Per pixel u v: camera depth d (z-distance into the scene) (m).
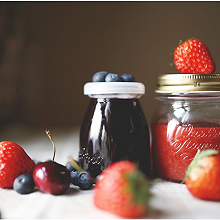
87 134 0.42
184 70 0.42
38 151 0.60
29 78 1.06
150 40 1.09
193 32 1.08
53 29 1.07
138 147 0.41
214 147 0.40
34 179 0.38
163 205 0.35
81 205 0.35
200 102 0.41
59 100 1.08
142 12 1.08
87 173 0.40
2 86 0.93
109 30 1.08
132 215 0.32
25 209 0.35
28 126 0.97
